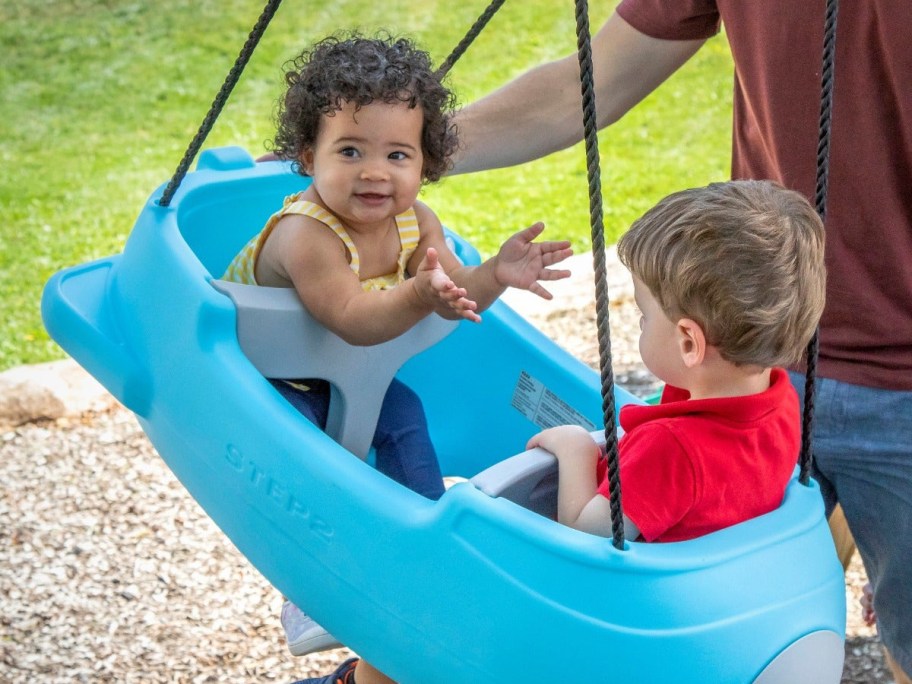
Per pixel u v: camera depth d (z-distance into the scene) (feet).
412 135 5.82
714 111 18.72
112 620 8.74
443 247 6.63
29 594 8.93
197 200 7.13
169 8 21.25
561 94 7.23
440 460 7.91
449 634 4.80
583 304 13.07
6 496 10.02
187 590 9.12
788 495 5.02
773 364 4.80
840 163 5.90
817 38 5.77
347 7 21.56
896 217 5.87
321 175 5.84
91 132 17.28
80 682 8.10
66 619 8.71
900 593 6.34
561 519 5.05
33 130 17.25
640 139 17.90
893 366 5.99
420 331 6.41
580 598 4.49
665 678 4.44
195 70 19.30
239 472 5.52
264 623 8.82
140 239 6.36
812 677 4.65
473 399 7.61
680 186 16.46
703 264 4.59
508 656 4.63
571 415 7.09
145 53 19.72
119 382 6.04
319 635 6.68
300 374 6.05
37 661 8.26
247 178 7.34
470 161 7.34
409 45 6.17
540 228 5.70
